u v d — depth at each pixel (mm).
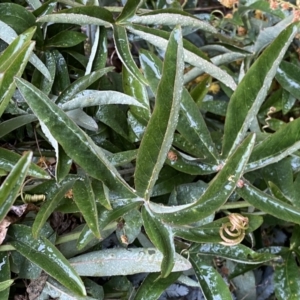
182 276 259
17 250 222
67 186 229
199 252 253
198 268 249
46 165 236
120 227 246
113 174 220
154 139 204
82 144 210
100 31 265
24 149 255
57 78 263
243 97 229
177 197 259
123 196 228
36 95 201
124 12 264
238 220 225
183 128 246
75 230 245
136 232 244
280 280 268
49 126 203
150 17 263
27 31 221
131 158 241
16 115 248
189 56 256
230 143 242
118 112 261
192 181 276
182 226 230
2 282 205
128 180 263
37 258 219
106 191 224
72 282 213
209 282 245
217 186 208
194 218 215
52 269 216
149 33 262
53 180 231
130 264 241
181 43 190
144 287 244
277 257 263
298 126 231
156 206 226
